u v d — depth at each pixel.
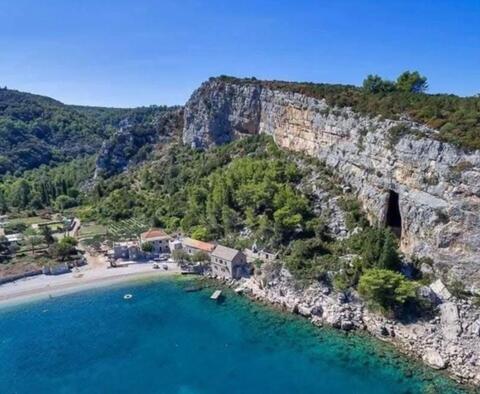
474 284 78.88
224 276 112.12
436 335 75.38
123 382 71.19
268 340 82.06
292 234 110.31
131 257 128.25
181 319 92.50
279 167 137.25
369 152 107.69
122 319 93.56
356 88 139.50
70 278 116.12
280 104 156.12
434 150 86.31
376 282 80.50
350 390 66.44
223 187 134.50
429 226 86.56
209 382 70.56
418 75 136.38
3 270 118.69
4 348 82.81
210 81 199.00
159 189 180.62
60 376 73.44
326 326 85.25
